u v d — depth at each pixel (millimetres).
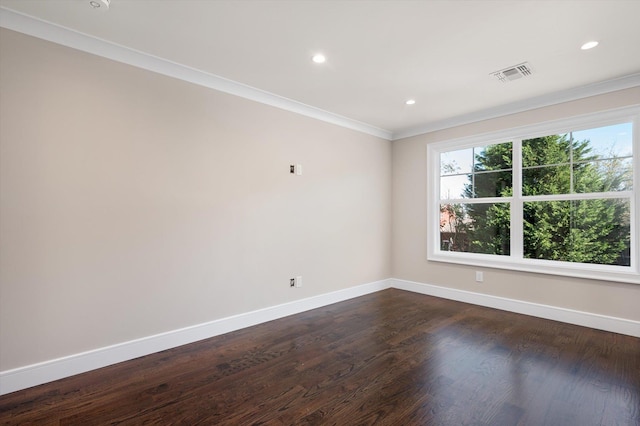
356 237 4406
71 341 2238
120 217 2447
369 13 2004
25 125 2074
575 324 3230
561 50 2447
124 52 2451
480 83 3066
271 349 2680
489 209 4035
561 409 1852
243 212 3189
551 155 3521
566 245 3428
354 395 1999
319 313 3662
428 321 3367
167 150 2689
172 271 2717
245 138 3209
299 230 3707
